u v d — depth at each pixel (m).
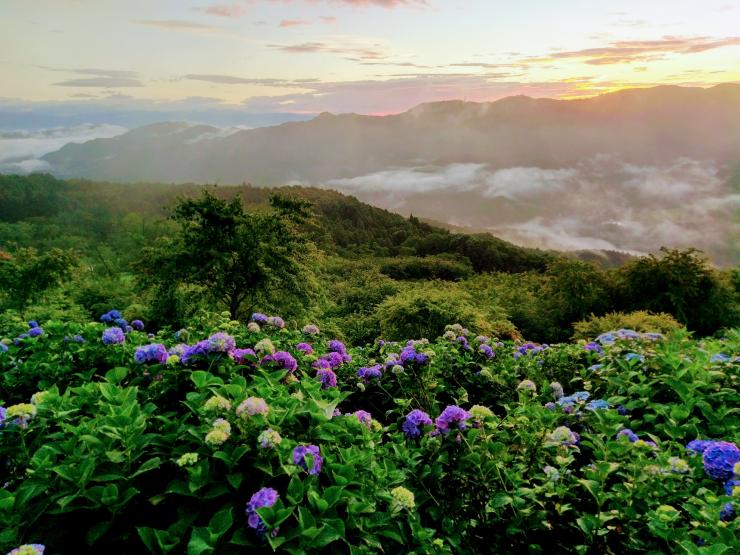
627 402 4.55
